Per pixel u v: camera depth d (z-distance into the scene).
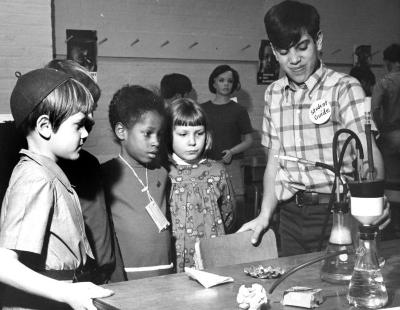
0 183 1.76
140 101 2.13
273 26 1.97
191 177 2.30
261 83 6.41
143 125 2.09
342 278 1.46
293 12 1.96
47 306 1.46
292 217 2.24
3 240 1.37
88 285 1.40
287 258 1.76
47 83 1.48
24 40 4.87
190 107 2.31
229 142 4.64
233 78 4.67
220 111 4.66
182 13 5.89
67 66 1.85
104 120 5.50
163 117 2.17
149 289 1.45
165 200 2.21
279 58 2.06
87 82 1.84
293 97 2.15
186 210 2.27
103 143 5.48
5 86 4.80
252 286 1.30
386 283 1.45
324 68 2.10
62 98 1.48
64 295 1.33
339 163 1.50
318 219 2.12
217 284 1.48
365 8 7.00
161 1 5.75
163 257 2.12
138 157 2.13
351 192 1.29
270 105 2.24
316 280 1.51
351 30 6.93
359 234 1.29
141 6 5.64
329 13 6.76
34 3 4.88
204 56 6.05
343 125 2.04
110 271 1.91
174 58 5.88
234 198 2.44
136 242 2.09
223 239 1.91
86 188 1.85
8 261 1.33
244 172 5.86
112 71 5.54
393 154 4.21
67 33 5.28
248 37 6.30
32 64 4.92
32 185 1.42
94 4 5.40
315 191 2.12
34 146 1.53
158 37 5.76
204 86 6.07
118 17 5.53
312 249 2.16
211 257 1.86
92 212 1.84
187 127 2.28
